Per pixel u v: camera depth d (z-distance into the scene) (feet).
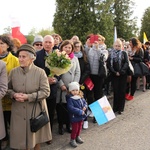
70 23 78.07
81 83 15.58
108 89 23.97
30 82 10.07
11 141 10.29
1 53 11.49
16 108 10.16
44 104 10.57
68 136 14.43
